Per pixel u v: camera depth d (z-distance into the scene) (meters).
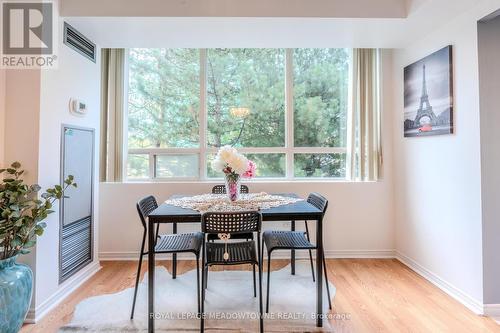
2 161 2.06
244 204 2.29
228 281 2.66
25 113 2.07
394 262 3.16
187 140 3.42
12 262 1.83
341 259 3.25
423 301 2.31
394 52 3.28
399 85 3.19
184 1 2.35
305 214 2.04
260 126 3.45
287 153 3.43
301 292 2.45
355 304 2.26
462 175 2.28
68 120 2.44
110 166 3.23
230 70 3.44
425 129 2.71
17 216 1.78
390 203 3.33
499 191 2.10
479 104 2.11
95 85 2.87
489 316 2.08
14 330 1.76
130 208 3.23
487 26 2.11
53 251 2.26
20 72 2.08
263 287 2.54
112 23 2.44
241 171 2.38
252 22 2.45
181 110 3.42
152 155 3.41
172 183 3.24
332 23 2.46
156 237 2.34
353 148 3.35
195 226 3.24
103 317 2.07
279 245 2.17
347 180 3.40
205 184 3.25
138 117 3.41
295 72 3.45
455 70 2.34
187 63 3.42
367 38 2.79
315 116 3.44
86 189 2.73
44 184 2.13
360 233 3.32
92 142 2.83
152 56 3.41
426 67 2.69
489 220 2.10
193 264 3.09
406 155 3.08
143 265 3.08
